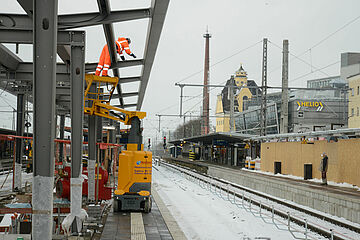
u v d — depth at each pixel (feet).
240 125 251.39
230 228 43.45
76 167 38.06
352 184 65.67
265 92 110.22
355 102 174.91
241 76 389.39
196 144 243.81
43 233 22.27
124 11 41.91
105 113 55.31
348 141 68.03
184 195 74.49
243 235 39.83
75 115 38.04
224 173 115.14
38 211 22.29
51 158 22.30
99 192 58.85
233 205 61.52
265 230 42.47
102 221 44.01
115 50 55.93
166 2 37.93
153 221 44.96
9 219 37.01
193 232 41.01
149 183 51.11
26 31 40.60
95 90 59.21
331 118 196.65
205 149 232.73
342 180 69.31
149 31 49.08
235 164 156.56
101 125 73.20
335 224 46.91
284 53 110.22
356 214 46.85
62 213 44.93
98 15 41.37
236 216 50.85
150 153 51.52
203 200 67.21
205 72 357.00
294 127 177.99
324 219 49.70
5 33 40.37
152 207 56.03
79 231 37.40
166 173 143.64
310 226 43.60
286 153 95.61
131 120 54.54
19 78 58.44
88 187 57.00
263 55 109.70
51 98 22.02
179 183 101.60
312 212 52.90
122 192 49.96
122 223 43.09
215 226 44.34
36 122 22.07
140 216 47.75
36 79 21.89
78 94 38.24
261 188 82.89
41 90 21.95
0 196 59.36
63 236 33.88
